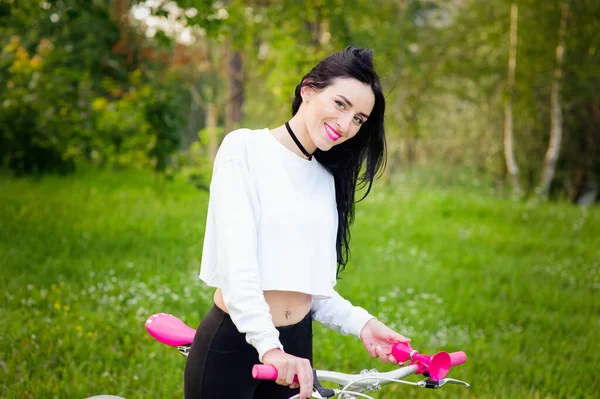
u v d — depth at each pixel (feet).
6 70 39.58
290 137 6.91
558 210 39.47
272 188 6.68
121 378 12.96
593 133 66.44
